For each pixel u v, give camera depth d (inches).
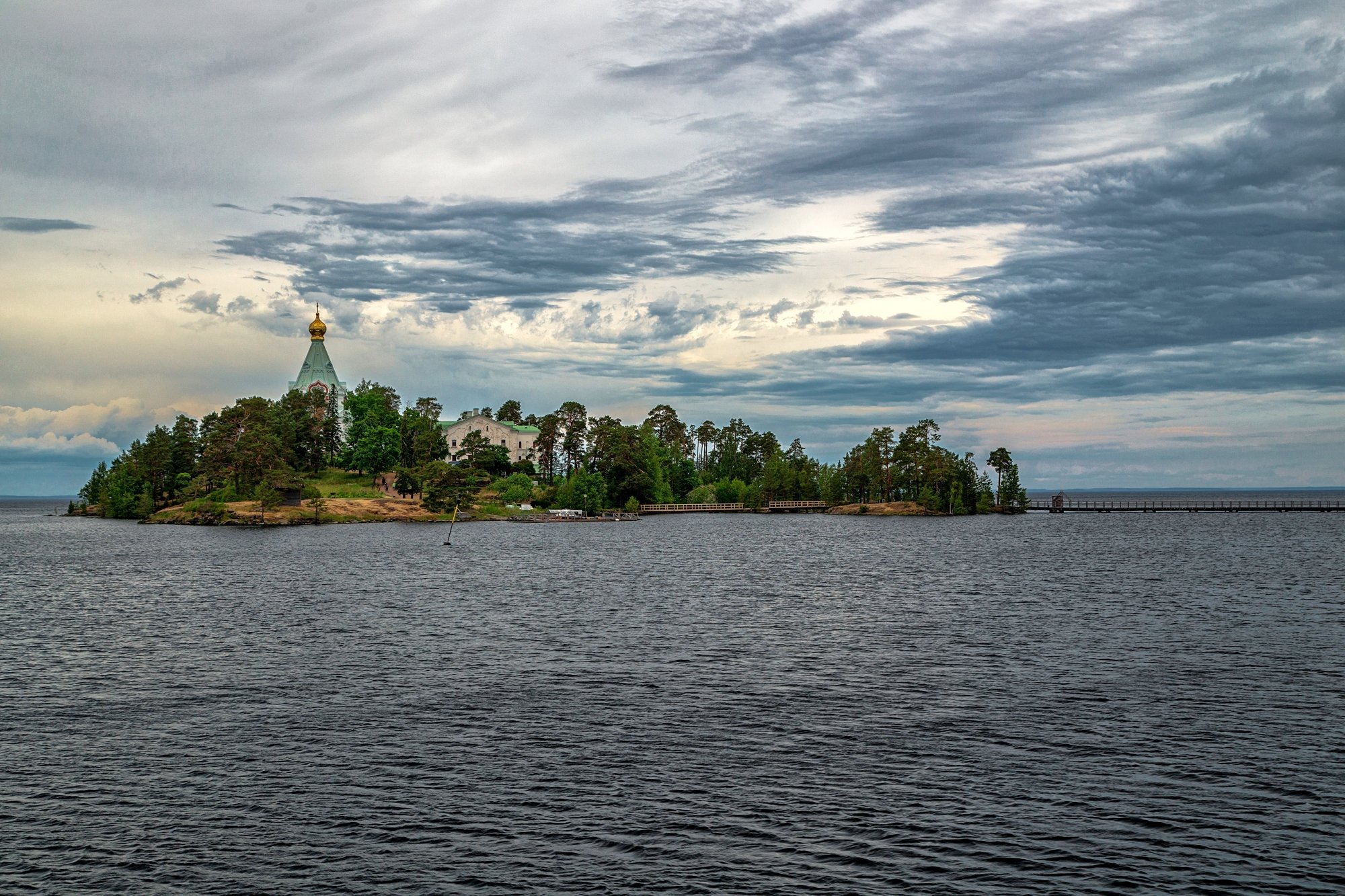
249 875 1077.8
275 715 1679.4
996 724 1622.8
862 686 1904.5
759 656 2207.2
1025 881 1063.0
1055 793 1302.9
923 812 1241.4
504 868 1091.9
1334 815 1227.2
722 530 7613.2
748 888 1047.6
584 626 2647.6
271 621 2736.2
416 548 5477.4
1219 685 1895.9
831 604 3125.0
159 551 5290.4
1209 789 1315.2
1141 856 1116.5
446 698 1801.2
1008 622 2711.6
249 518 7455.7
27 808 1257.4
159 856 1120.2
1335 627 2576.3
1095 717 1667.1
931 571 4256.9
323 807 1261.1
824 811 1243.8
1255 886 1049.5
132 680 1961.1
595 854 1125.7
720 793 1304.1
